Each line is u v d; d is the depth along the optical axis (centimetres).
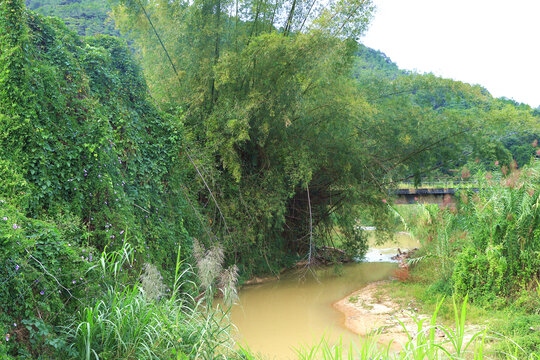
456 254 1066
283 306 1095
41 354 462
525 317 731
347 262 1647
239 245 1253
